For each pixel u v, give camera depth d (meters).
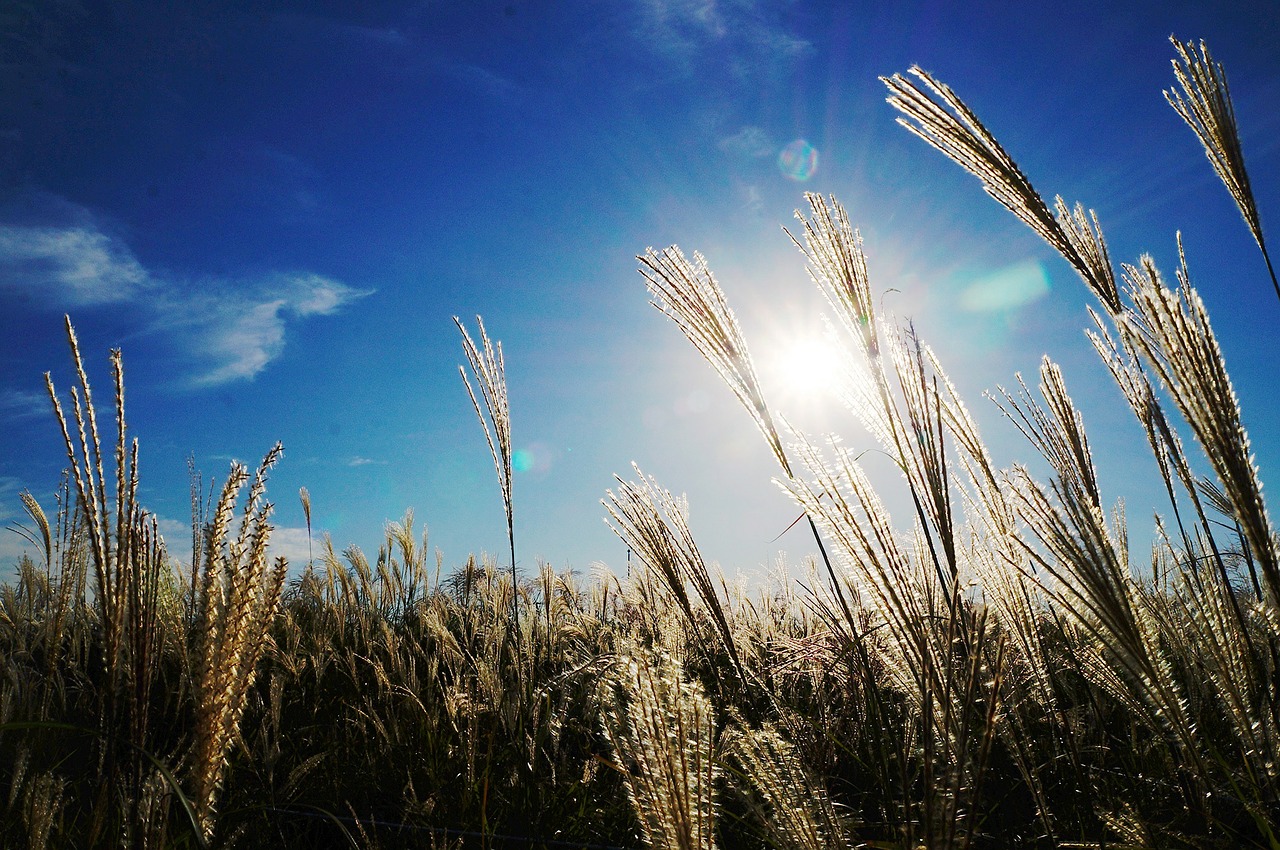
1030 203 0.92
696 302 0.79
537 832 1.20
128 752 0.80
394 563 3.15
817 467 0.60
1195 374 0.55
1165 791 1.02
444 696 1.68
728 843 0.90
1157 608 0.85
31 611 1.93
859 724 1.14
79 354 0.68
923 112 0.93
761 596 2.04
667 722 0.45
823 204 0.69
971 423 0.83
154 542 0.72
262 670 2.16
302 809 1.39
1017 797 1.07
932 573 0.60
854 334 0.66
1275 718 0.75
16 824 1.09
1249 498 0.54
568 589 2.63
